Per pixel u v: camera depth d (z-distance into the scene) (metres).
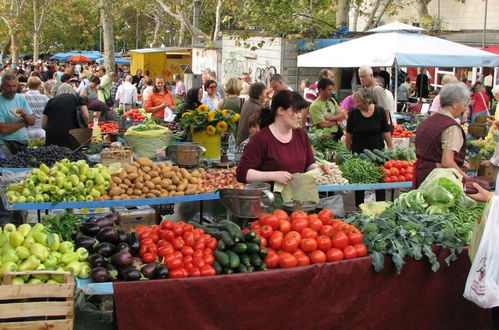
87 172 6.44
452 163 5.86
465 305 5.13
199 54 25.22
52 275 4.11
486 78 19.94
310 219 4.83
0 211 7.21
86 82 18.02
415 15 26.27
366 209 5.82
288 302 4.48
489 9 23.47
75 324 4.48
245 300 4.37
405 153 8.16
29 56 69.75
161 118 12.52
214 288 4.28
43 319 3.97
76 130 9.15
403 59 11.64
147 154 7.74
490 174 9.17
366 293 4.74
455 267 5.04
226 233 4.51
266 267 4.50
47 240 4.36
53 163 7.65
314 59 12.67
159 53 30.88
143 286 4.14
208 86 11.50
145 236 4.68
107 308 5.00
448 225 5.12
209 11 34.25
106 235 4.49
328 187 7.21
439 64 11.83
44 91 15.44
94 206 6.33
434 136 5.93
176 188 6.70
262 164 5.36
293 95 5.27
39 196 6.15
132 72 32.50
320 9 19.61
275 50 19.00
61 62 51.78
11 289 3.90
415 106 16.48
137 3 35.94
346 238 4.71
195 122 7.76
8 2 53.72
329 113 9.13
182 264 4.35
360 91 8.19
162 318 4.20
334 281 4.60
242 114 8.66
